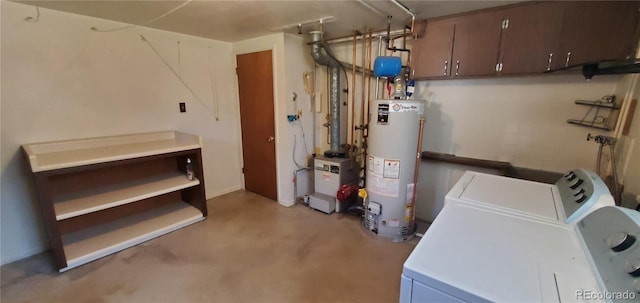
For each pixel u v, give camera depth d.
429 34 2.44
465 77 2.34
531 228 1.07
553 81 2.14
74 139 2.40
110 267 2.13
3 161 2.10
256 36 3.11
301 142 3.38
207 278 2.03
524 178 2.12
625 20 1.69
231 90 3.59
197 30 2.82
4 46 2.00
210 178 3.54
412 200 2.51
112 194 2.41
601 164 1.99
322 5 2.00
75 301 1.80
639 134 1.54
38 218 2.30
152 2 1.95
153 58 2.80
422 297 0.84
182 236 2.60
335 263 2.21
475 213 1.20
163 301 1.80
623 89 1.81
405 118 2.28
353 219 2.97
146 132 2.85
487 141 2.51
